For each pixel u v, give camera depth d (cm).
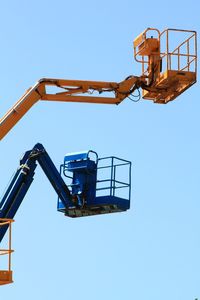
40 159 6488
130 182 6662
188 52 7025
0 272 5716
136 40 7194
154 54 7088
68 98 6806
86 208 6638
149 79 7025
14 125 6575
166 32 7025
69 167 6744
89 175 6681
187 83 6994
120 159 6656
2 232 6091
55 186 6606
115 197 6569
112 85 6888
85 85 6825
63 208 6706
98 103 6894
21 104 6625
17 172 6375
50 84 6756
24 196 6338
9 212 6266
